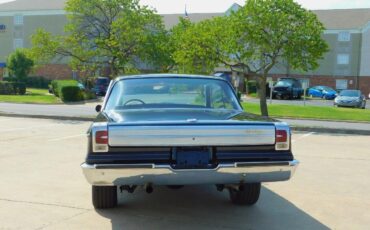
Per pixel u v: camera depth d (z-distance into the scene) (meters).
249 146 4.95
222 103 6.26
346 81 61.31
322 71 62.16
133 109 5.90
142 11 22.31
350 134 15.94
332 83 61.84
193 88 6.27
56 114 20.77
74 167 8.62
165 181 4.81
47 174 7.98
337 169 8.95
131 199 6.42
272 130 4.98
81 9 24.47
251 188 6.00
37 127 15.85
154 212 5.82
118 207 6.02
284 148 5.01
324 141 13.56
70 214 5.69
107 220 5.48
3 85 41.00
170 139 4.78
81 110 24.56
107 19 24.94
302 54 18.00
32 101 31.42
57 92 36.31
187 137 4.80
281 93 44.81
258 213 5.87
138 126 4.76
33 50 23.69
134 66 22.95
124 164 4.69
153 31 22.89
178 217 5.64
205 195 6.71
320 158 10.25
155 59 22.05
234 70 19.41
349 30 60.78
